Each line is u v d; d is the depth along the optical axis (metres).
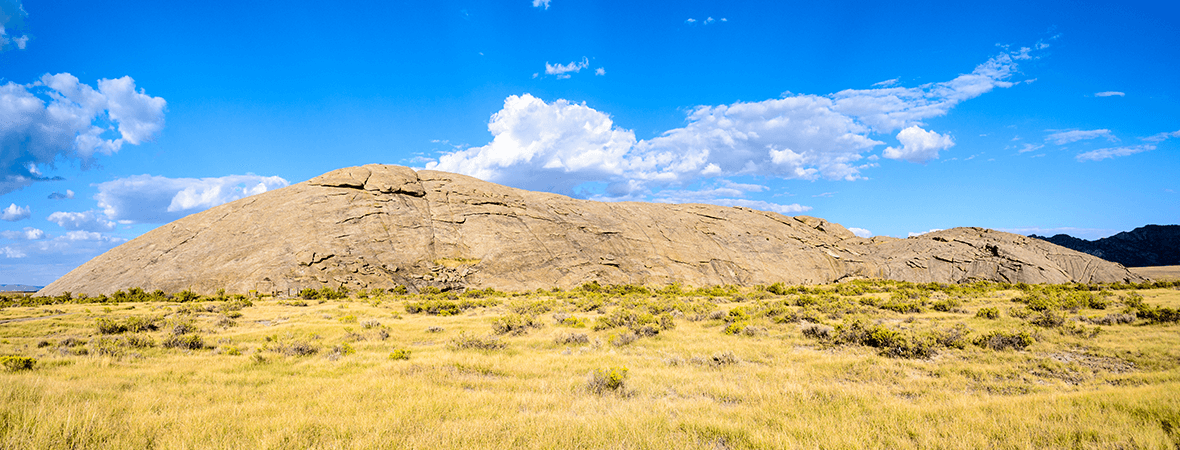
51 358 13.65
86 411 6.68
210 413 7.65
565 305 37.28
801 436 6.79
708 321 24.83
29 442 5.56
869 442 6.42
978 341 16.09
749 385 10.70
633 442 6.47
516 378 11.81
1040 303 27.06
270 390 10.28
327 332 22.05
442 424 7.36
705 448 6.50
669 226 102.38
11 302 46.88
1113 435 6.21
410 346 18.27
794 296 48.38
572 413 8.16
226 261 65.00
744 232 106.06
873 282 79.00
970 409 7.98
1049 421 7.03
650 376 11.86
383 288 64.56
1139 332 17.16
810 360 13.91
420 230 79.75
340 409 8.38
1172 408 6.93
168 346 17.23
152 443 6.09
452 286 69.94
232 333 21.94
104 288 60.84
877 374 11.84
